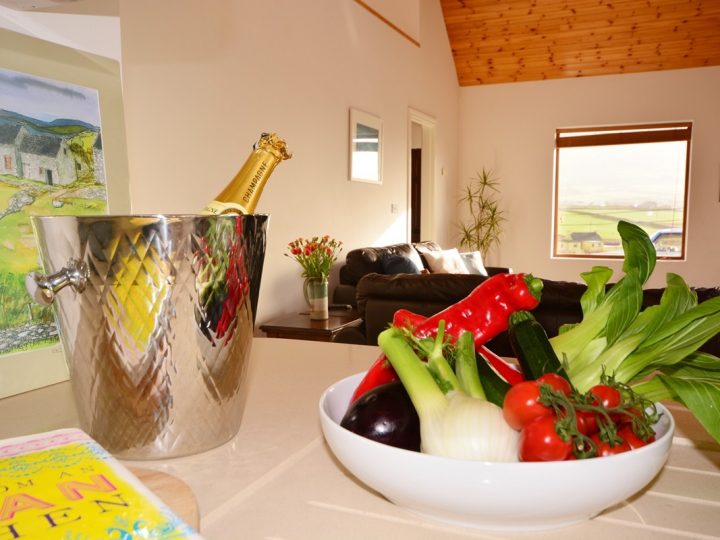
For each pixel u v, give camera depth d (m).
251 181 0.62
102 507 0.32
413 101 5.17
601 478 0.36
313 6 3.45
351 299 3.61
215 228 0.48
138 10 2.12
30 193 0.81
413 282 2.46
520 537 0.40
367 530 0.42
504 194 6.50
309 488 0.48
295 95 3.28
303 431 0.61
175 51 2.32
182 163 2.37
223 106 2.63
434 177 5.86
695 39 5.43
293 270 3.34
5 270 0.76
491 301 0.55
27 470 0.36
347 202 4.02
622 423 0.42
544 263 6.43
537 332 0.51
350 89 3.98
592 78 6.06
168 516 0.31
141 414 0.50
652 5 5.18
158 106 2.23
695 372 0.51
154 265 0.46
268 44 2.99
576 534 0.41
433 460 0.36
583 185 6.30
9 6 0.80
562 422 0.37
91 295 0.47
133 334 0.48
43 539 0.28
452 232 6.57
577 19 5.47
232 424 0.57
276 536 0.41
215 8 2.56
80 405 0.51
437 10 5.67
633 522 0.43
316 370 0.88
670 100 5.84
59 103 0.88
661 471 0.52
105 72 0.97
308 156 3.46
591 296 0.57
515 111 6.37
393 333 0.45
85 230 0.45
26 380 0.77
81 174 0.91
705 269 5.87
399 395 0.46
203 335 0.51
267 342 1.10
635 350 0.50
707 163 5.78
